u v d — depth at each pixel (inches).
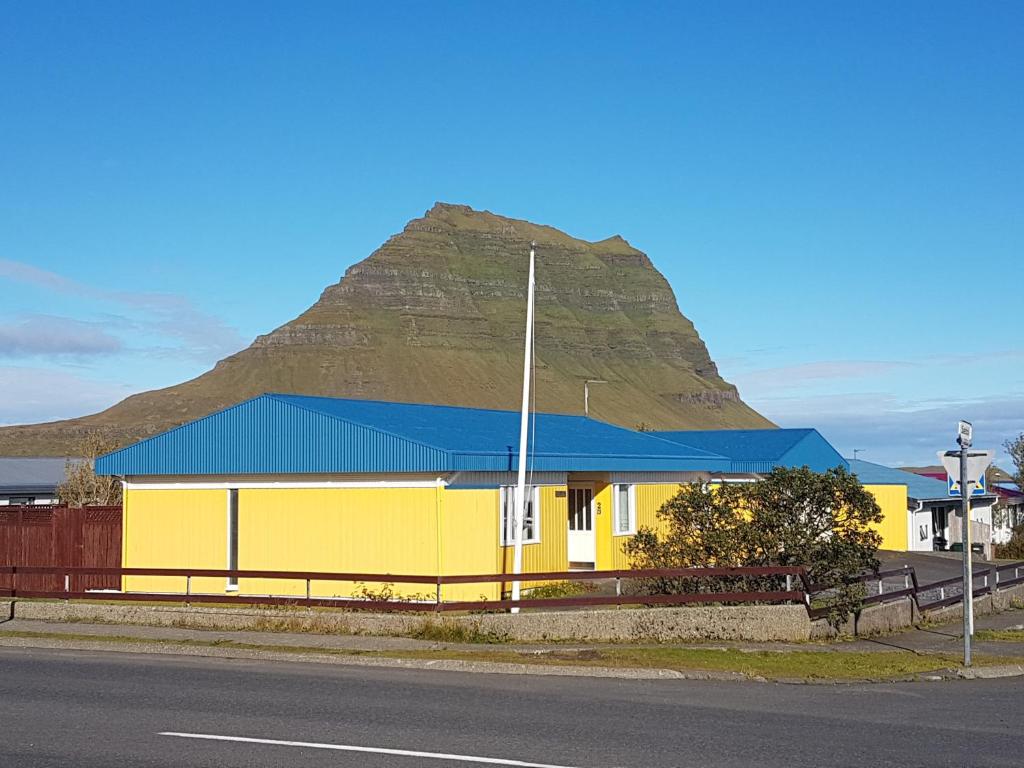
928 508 2164.1
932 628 893.2
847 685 564.4
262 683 537.3
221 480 1006.4
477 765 353.1
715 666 596.7
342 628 730.2
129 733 405.4
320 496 954.7
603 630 723.4
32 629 753.6
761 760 366.0
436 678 560.7
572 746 385.1
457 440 959.0
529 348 829.8
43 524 1095.6
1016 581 1143.0
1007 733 421.4
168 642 685.9
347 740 392.8
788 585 765.9
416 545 907.4
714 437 1796.3
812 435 1784.0
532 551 1003.9
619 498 1147.9
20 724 423.8
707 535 828.6
